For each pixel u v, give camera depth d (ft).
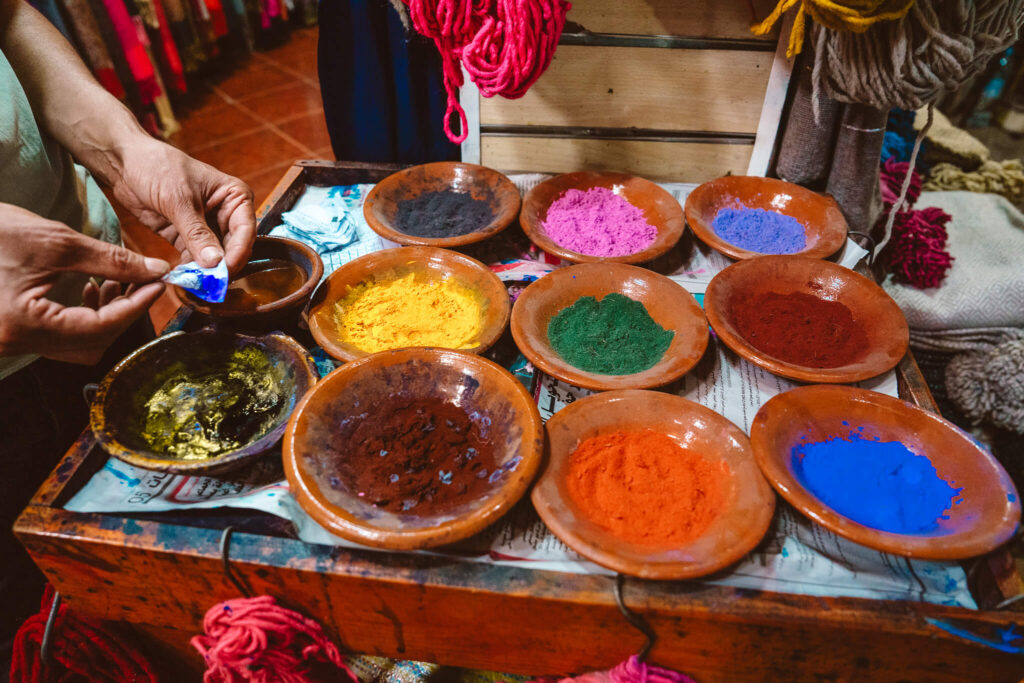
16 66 3.26
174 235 3.62
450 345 3.36
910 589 2.50
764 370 3.35
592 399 2.97
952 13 3.28
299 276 3.58
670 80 4.34
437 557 2.55
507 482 2.57
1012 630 2.33
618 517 2.64
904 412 2.96
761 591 2.44
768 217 4.26
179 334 3.14
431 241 3.79
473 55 3.34
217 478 2.86
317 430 2.80
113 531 2.60
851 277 3.62
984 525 2.53
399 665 3.41
